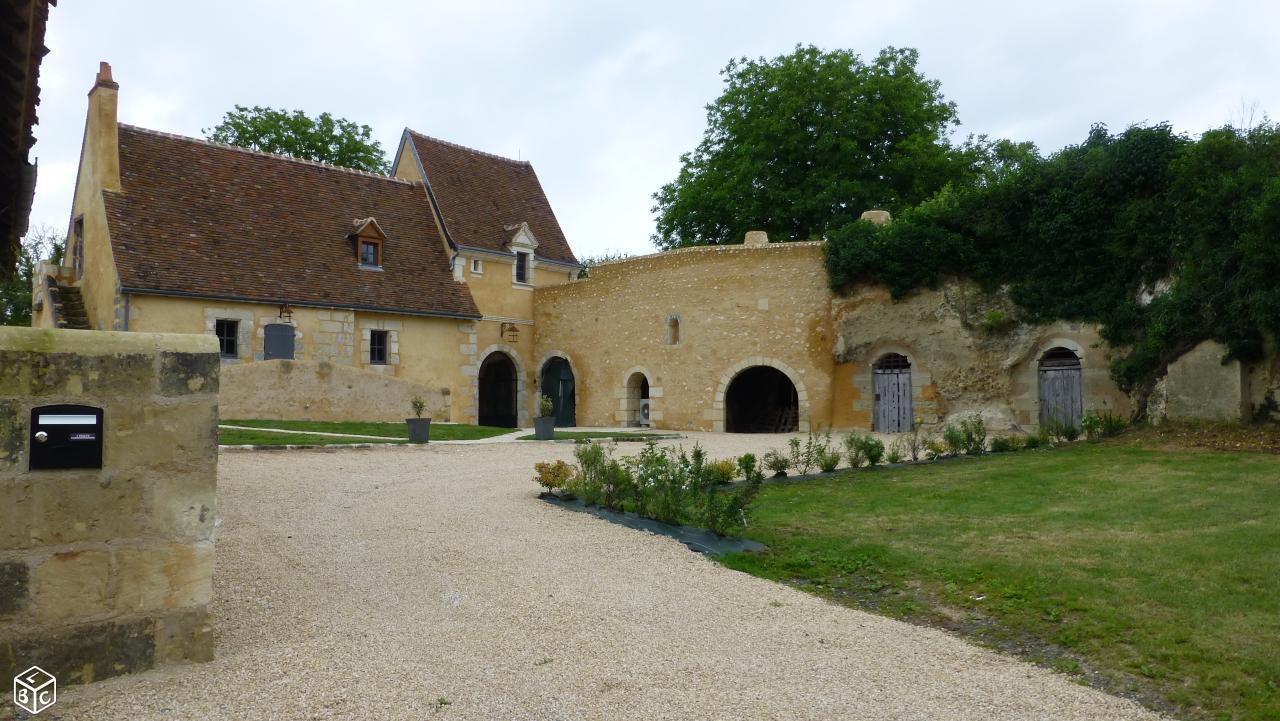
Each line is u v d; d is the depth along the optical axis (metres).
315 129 31.94
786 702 3.99
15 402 3.78
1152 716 3.96
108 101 19.89
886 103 27.80
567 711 3.81
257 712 3.71
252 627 4.83
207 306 19.53
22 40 6.10
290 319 20.84
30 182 8.34
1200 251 14.59
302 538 7.04
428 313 23.36
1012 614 5.37
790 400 25.28
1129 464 11.22
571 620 5.13
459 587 5.77
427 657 4.43
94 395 3.97
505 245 26.66
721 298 23.00
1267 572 5.81
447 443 15.23
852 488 10.11
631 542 7.28
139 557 4.07
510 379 27.14
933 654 4.74
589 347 25.83
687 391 23.34
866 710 3.93
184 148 21.98
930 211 20.44
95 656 3.96
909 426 20.36
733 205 29.06
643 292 24.53
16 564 3.76
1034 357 18.67
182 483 4.20
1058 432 14.75
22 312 34.84
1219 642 4.68
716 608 5.53
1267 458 11.12
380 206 24.94
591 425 25.56
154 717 3.65
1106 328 17.09
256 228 21.64
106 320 18.98
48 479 3.85
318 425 17.45
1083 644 4.84
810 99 27.53
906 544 7.09
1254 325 13.37
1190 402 14.22
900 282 20.28
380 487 9.86
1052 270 18.38
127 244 18.88
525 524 7.88
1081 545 6.81
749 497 7.99
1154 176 16.70
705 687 4.15
